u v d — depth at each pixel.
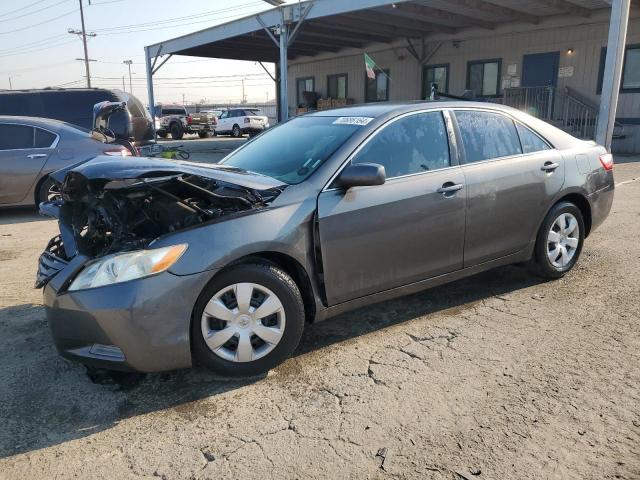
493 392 3.10
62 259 3.39
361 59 22.81
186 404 3.08
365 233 3.60
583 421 2.81
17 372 3.45
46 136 8.51
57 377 3.39
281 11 14.98
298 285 3.57
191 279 3.02
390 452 2.61
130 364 2.99
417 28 18.17
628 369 3.31
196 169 3.26
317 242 3.45
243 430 2.82
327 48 23.03
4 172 8.23
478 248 4.24
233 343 3.27
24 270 5.63
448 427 2.79
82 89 11.05
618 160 14.22
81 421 2.94
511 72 18.25
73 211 3.68
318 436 2.75
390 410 2.95
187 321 3.05
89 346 3.07
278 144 4.23
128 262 2.96
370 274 3.69
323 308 3.57
